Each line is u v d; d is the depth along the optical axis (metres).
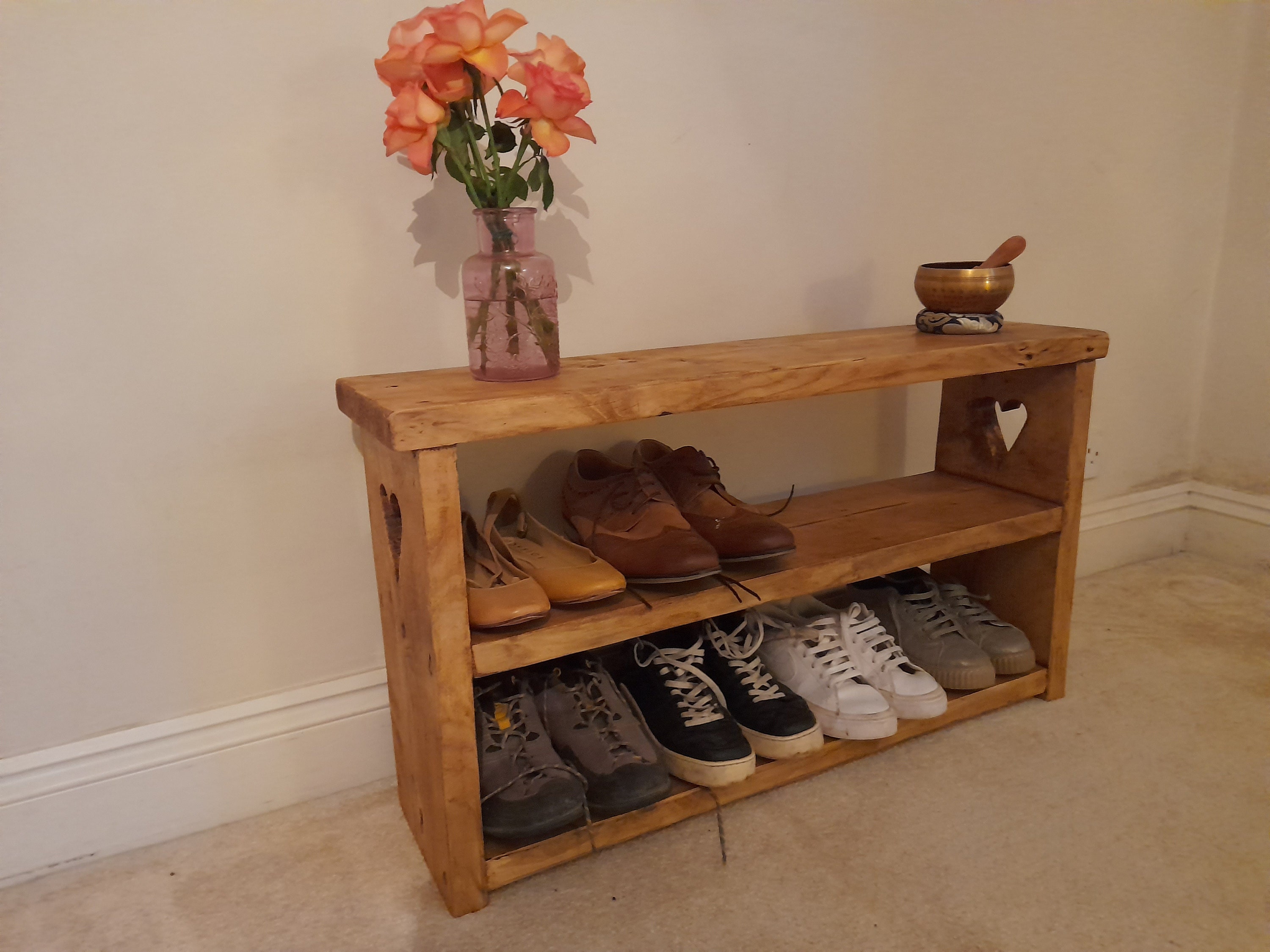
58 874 0.98
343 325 1.02
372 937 0.87
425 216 1.04
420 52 0.80
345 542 1.08
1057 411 1.19
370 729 1.13
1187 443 1.82
